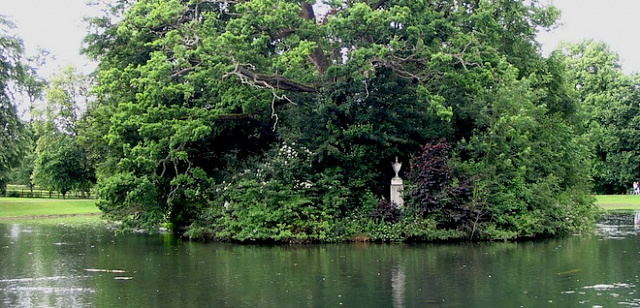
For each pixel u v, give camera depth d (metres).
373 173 23.83
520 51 31.98
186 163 26.02
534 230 22.98
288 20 22.75
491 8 25.06
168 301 11.59
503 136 23.52
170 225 28.34
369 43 23.09
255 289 12.73
